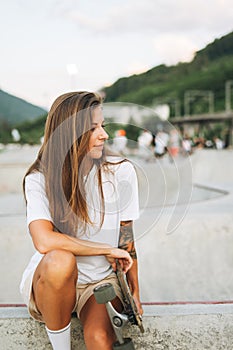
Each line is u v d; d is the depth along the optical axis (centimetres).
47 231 161
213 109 9981
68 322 160
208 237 371
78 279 171
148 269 336
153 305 191
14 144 4125
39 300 155
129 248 173
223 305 191
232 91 10081
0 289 311
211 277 324
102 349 152
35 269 165
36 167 172
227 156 1833
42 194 167
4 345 180
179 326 180
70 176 163
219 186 701
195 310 185
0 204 584
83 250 161
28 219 165
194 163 1351
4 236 364
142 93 11038
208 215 398
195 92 9912
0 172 950
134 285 176
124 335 178
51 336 160
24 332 180
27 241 364
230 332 180
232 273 329
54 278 149
